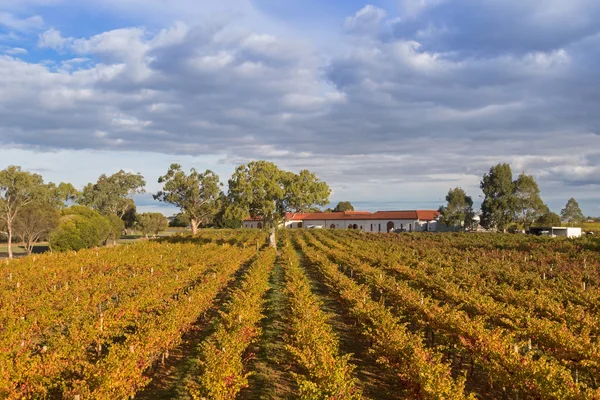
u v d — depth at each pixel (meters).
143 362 12.71
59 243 56.09
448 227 95.88
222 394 10.52
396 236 66.75
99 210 113.81
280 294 25.42
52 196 95.06
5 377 10.97
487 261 35.31
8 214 59.00
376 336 14.51
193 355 15.51
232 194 51.94
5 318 18.17
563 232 67.69
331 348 13.12
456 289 21.59
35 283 26.36
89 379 11.20
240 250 47.47
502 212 82.81
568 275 27.77
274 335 17.52
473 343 13.52
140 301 19.36
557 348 13.38
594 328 15.72
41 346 16.45
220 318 19.84
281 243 61.31
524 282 24.97
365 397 12.09
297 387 12.74
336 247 49.69
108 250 46.38
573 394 9.50
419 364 11.08
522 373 10.59
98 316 16.73
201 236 72.75
